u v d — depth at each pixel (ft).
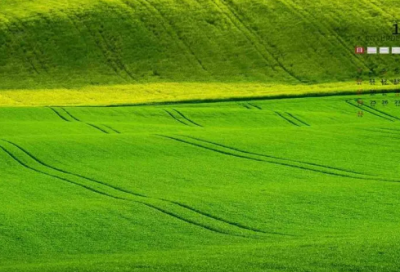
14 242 122.21
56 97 359.05
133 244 120.67
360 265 92.63
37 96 361.71
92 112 302.45
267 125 280.51
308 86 378.32
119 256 110.42
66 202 150.30
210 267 95.61
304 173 177.47
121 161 194.08
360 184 162.71
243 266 95.25
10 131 251.39
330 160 193.36
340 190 156.35
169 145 214.90
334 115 299.79
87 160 195.62
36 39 442.50
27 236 125.49
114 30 449.06
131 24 454.40
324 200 147.64
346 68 404.36
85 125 266.77
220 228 129.29
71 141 218.79
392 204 143.54
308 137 226.58
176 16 462.60
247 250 105.91
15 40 441.68
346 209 140.36
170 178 173.88
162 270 95.45
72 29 450.71
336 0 482.28
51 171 183.21
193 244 119.34
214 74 404.16
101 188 164.14
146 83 392.27
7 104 335.47
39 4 490.90
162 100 334.03
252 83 388.16
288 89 367.86
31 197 155.74
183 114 298.56
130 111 304.71
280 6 473.67
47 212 140.97
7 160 195.31
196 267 95.91
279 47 431.02
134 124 269.85
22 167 187.93
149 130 257.14
